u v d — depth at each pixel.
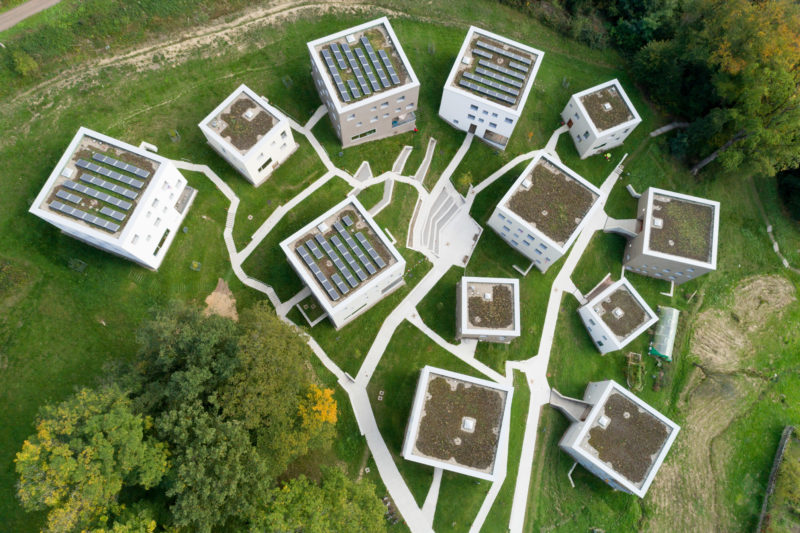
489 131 72.69
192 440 44.12
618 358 69.75
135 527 41.12
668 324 70.81
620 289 67.75
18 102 59.66
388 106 64.69
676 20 78.56
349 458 58.44
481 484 60.62
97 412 41.81
